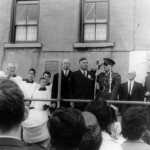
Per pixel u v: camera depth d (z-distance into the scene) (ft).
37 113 8.63
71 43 37.22
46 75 30.48
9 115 5.54
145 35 35.50
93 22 37.45
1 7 39.45
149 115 19.81
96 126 8.70
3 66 38.32
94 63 36.11
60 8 37.99
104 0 37.32
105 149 9.66
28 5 39.19
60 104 23.89
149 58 34.71
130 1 36.17
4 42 38.81
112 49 35.91
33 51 37.81
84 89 27.50
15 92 5.64
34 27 38.93
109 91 28.12
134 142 9.71
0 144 5.50
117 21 36.37
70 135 7.19
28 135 8.38
